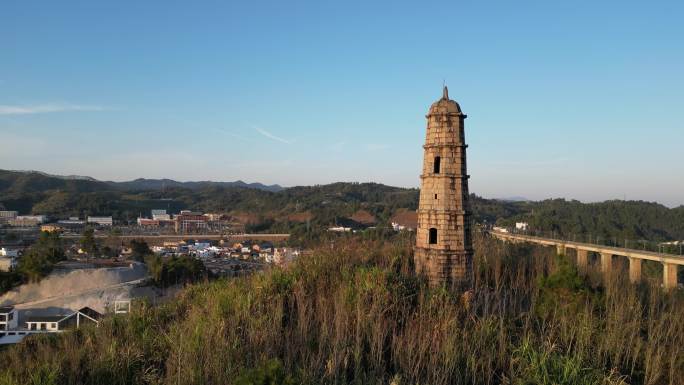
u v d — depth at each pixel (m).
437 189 48.59
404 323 40.34
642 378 35.72
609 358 37.41
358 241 73.62
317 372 32.00
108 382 34.75
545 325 41.78
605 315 42.97
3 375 36.28
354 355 34.53
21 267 137.62
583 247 116.75
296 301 43.78
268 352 34.22
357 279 45.53
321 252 58.12
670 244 118.44
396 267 54.09
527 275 60.28
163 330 43.00
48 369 36.03
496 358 36.28
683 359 35.97
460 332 38.22
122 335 45.44
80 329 55.50
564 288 45.62
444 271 47.81
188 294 54.62
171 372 33.06
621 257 114.62
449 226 48.12
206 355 33.47
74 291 134.62
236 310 40.06
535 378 32.22
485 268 56.16
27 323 106.69
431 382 32.97
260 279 48.59
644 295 57.44
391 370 35.06
